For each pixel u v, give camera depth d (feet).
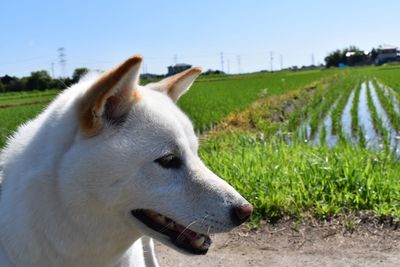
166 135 1.75
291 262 2.99
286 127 8.82
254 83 29.35
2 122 11.50
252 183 3.90
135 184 1.69
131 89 1.71
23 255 1.70
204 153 5.25
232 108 12.01
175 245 1.83
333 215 3.56
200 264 3.03
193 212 1.76
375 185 3.79
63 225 1.66
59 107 1.78
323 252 3.12
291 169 4.24
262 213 3.64
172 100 2.10
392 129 8.62
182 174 1.79
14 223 1.70
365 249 3.13
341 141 7.03
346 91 18.52
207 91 21.01
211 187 1.79
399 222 3.42
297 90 20.10
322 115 11.21
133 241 1.81
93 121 1.63
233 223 1.78
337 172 4.03
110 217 1.69
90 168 1.63
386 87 19.98
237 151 5.27
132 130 1.70
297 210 3.62
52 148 1.68
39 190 1.66
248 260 3.05
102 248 1.73
